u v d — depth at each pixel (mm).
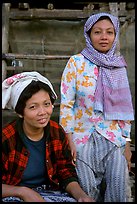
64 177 2131
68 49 4613
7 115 3795
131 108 2309
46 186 2141
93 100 2262
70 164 2152
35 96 1987
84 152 2246
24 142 2049
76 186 2076
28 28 4445
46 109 2016
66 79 2303
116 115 2268
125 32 4223
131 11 3840
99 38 2283
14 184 2055
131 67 4305
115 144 2250
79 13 3682
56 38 4578
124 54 4320
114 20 2312
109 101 2266
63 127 2277
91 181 2223
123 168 2219
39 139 2078
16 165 2035
